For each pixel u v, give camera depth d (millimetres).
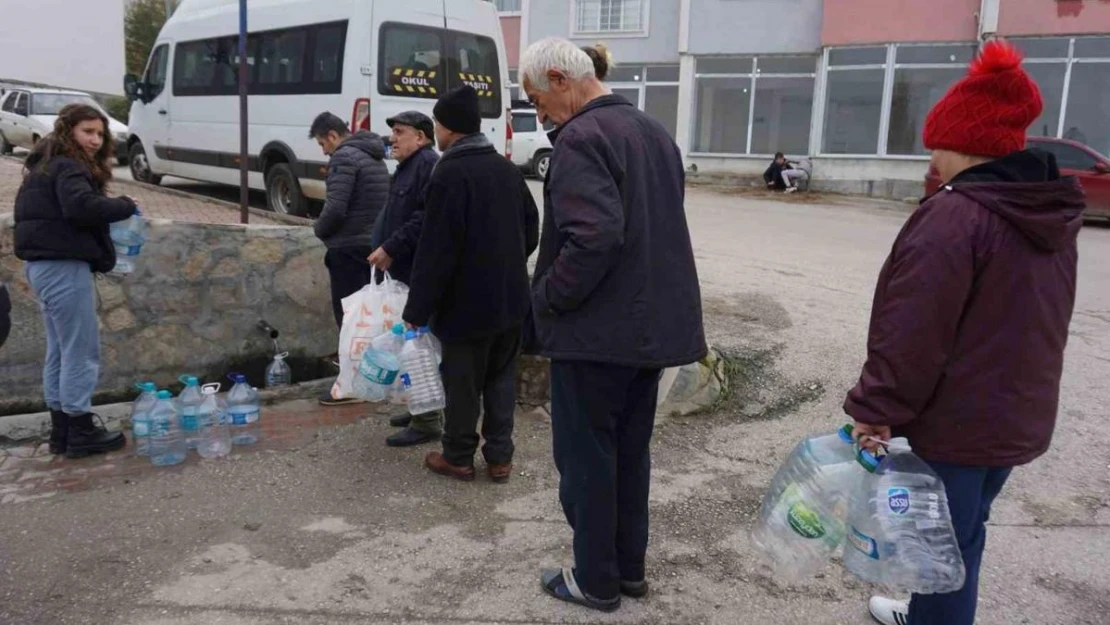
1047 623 2863
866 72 19047
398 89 8648
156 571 3072
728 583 3094
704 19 20594
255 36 9508
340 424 4590
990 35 17609
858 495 2316
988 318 2105
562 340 2656
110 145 3949
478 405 3816
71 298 3879
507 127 9852
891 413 2146
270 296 5523
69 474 3914
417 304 3568
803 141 20562
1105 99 17391
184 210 8203
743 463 4141
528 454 4215
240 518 3492
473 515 3564
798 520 2398
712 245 10188
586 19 21859
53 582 2988
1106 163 13711
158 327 5164
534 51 2764
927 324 2078
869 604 2910
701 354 2779
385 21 8500
